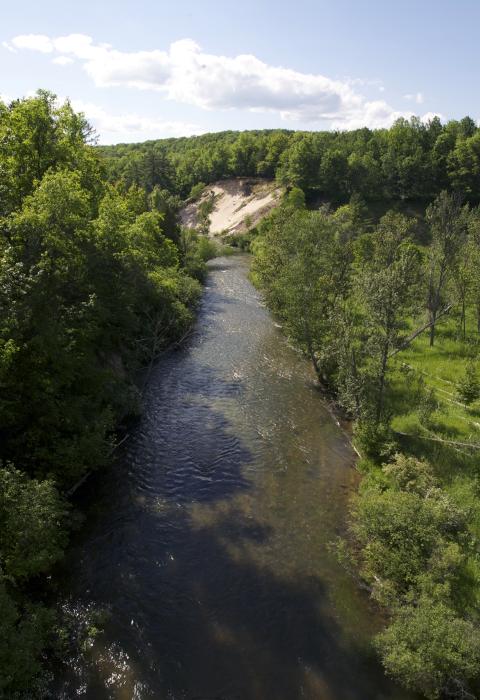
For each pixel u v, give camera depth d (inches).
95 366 911.0
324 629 533.3
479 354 1275.8
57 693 444.1
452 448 839.1
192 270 2362.2
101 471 801.6
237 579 597.0
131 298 995.3
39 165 970.7
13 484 544.4
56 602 542.6
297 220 1518.2
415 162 3900.1
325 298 1288.1
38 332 667.4
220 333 1621.6
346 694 463.2
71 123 1071.6
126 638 508.4
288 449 904.9
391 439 851.4
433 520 597.9
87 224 852.6
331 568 621.0
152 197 2760.8
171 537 664.4
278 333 1653.5
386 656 473.4
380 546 588.1
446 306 1403.8
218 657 494.6
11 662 404.8
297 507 739.4
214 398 1111.0
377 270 1095.6
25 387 693.3
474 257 1406.3
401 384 1106.7
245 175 5575.8
